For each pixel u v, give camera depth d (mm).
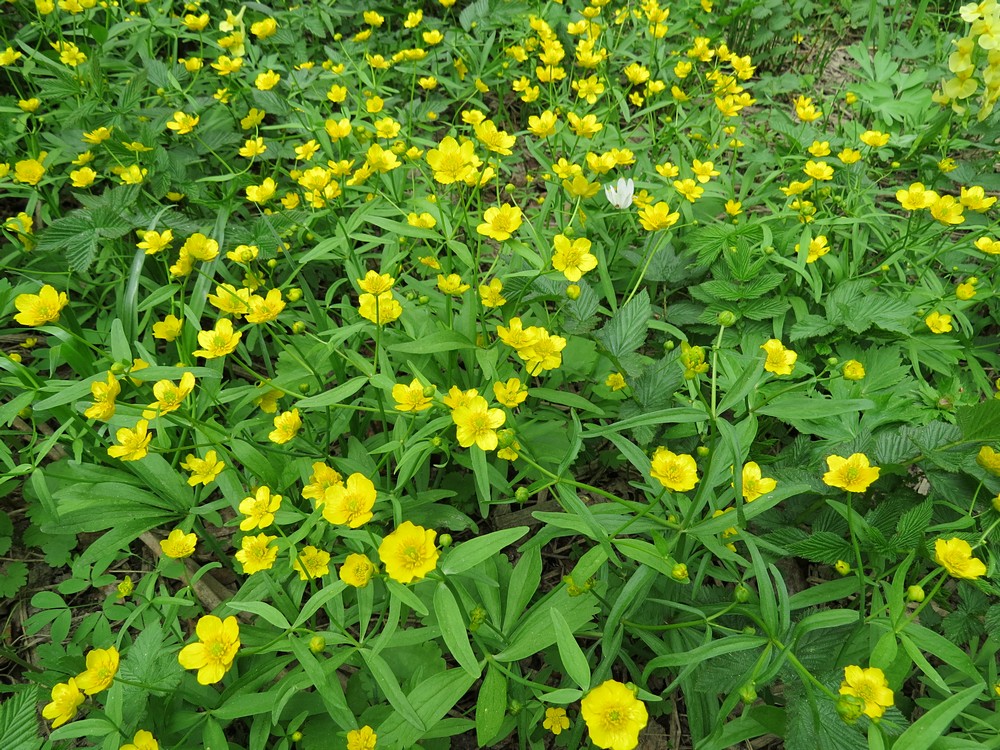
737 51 938
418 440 349
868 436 379
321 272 570
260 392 386
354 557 285
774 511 394
